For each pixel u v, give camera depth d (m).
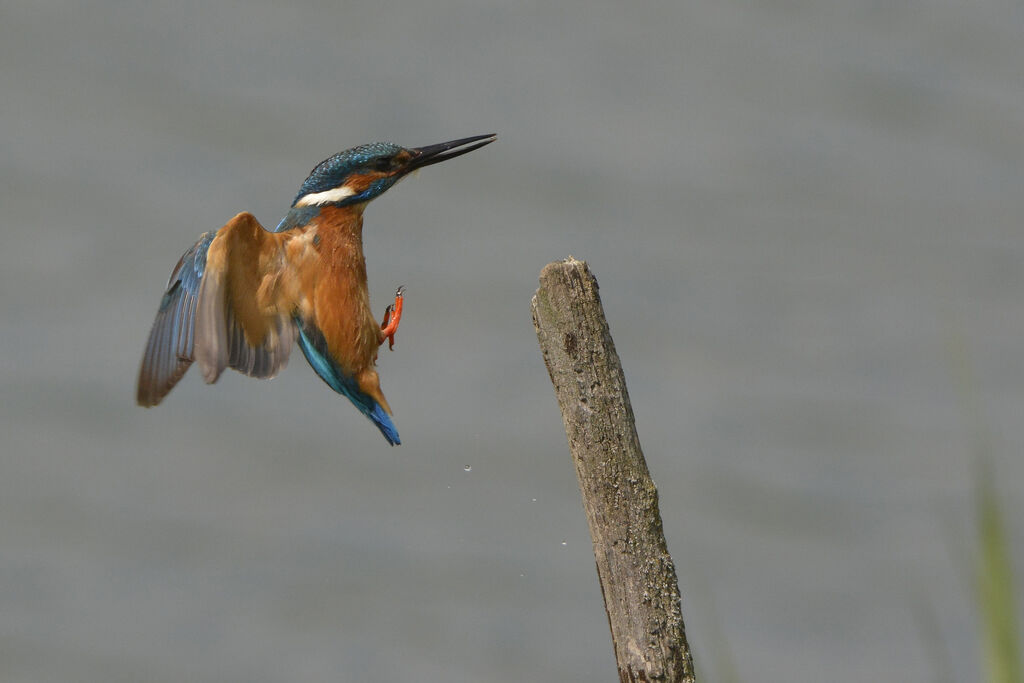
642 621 8.40
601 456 8.49
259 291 10.23
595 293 8.56
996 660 9.84
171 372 9.65
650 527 8.47
